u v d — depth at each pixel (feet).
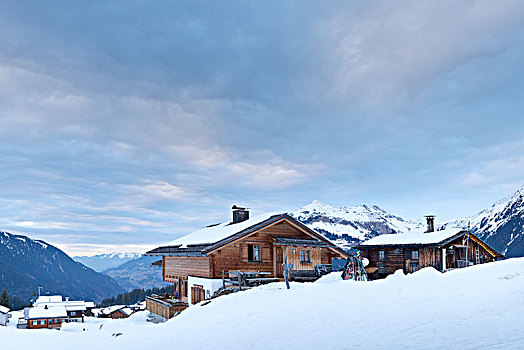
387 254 115.75
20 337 56.54
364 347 25.82
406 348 24.36
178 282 91.35
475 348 22.45
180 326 44.83
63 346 46.37
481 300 35.06
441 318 30.45
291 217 83.46
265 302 48.34
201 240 86.43
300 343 29.32
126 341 42.52
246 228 79.05
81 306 261.24
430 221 119.24
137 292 545.03
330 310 39.06
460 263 108.47
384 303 39.09
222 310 48.55
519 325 25.99
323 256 88.28
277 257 82.33
